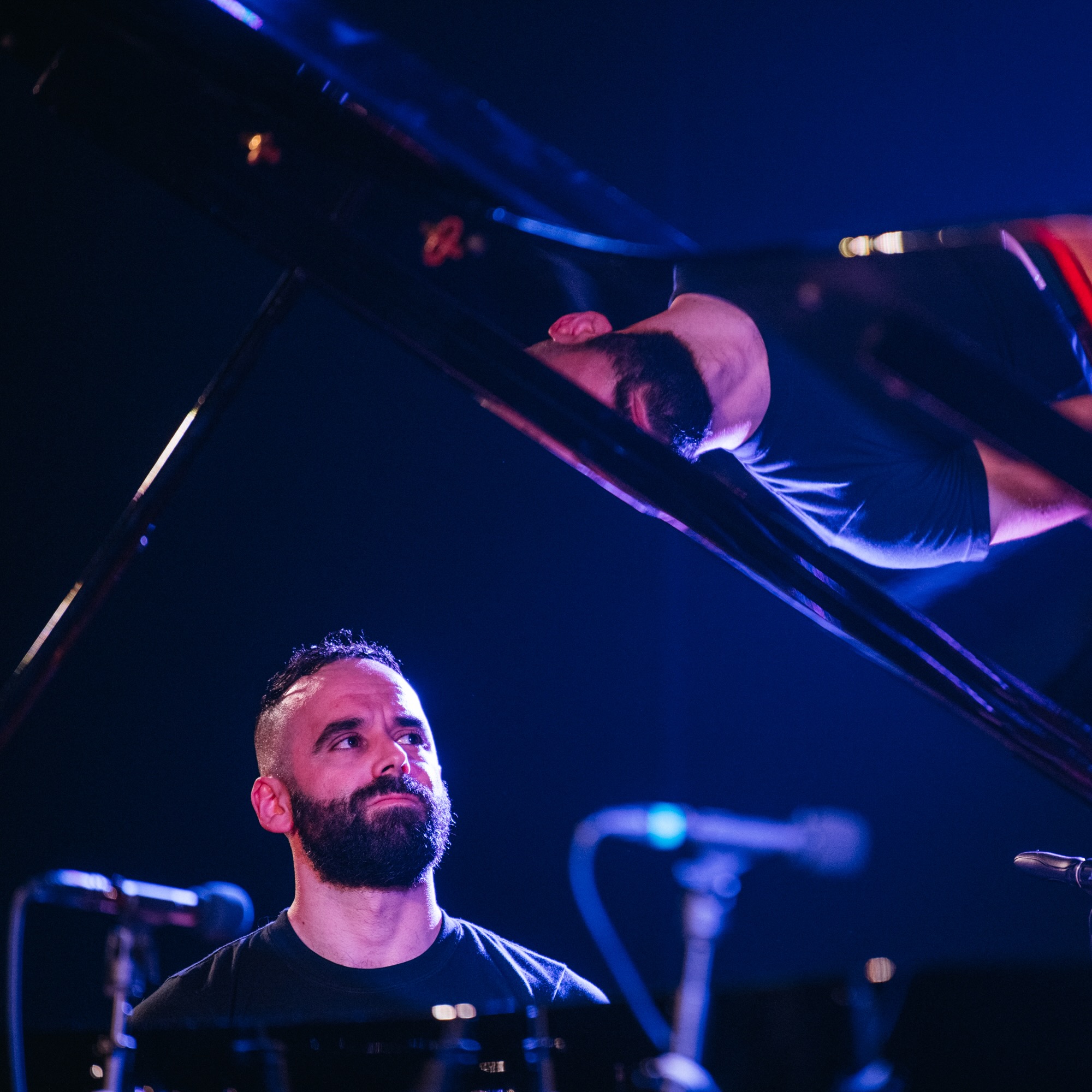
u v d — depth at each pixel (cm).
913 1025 237
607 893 761
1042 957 747
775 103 659
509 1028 260
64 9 275
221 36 282
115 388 746
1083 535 304
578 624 789
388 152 293
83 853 740
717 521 312
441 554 780
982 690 303
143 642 759
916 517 306
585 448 305
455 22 668
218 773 750
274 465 770
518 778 782
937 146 638
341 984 385
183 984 396
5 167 725
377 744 397
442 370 305
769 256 282
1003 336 285
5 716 297
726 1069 246
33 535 745
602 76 673
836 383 294
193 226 729
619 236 437
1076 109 611
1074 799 761
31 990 708
